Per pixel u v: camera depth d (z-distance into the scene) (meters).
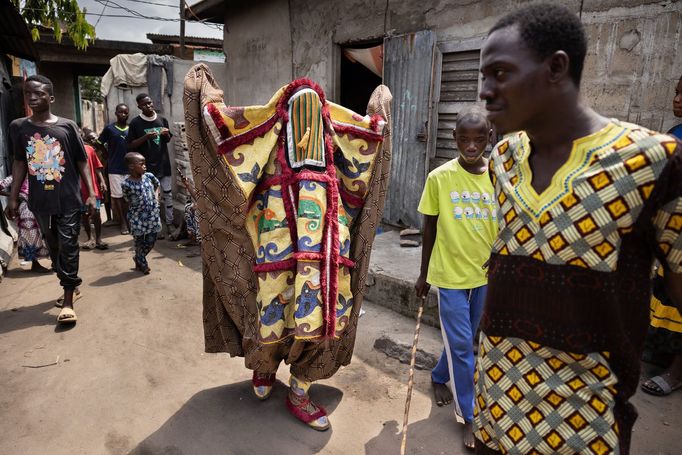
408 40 5.26
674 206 1.10
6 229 6.35
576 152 1.18
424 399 2.99
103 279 5.16
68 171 3.96
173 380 3.20
